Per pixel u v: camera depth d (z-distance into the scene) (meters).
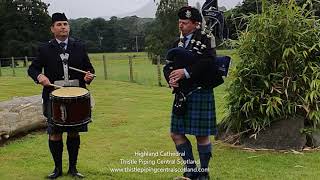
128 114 8.71
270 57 5.66
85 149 5.81
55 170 4.61
